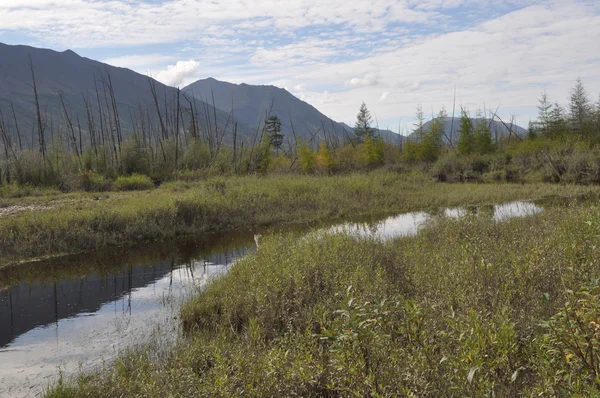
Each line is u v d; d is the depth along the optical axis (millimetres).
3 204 20484
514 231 9383
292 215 18328
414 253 8336
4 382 5777
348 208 19797
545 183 28656
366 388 3719
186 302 8094
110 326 7590
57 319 8133
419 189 25641
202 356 5363
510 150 37094
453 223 11492
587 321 3201
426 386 3471
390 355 4078
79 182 26875
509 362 3693
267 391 4219
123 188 27250
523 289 5285
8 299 9422
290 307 6527
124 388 4844
